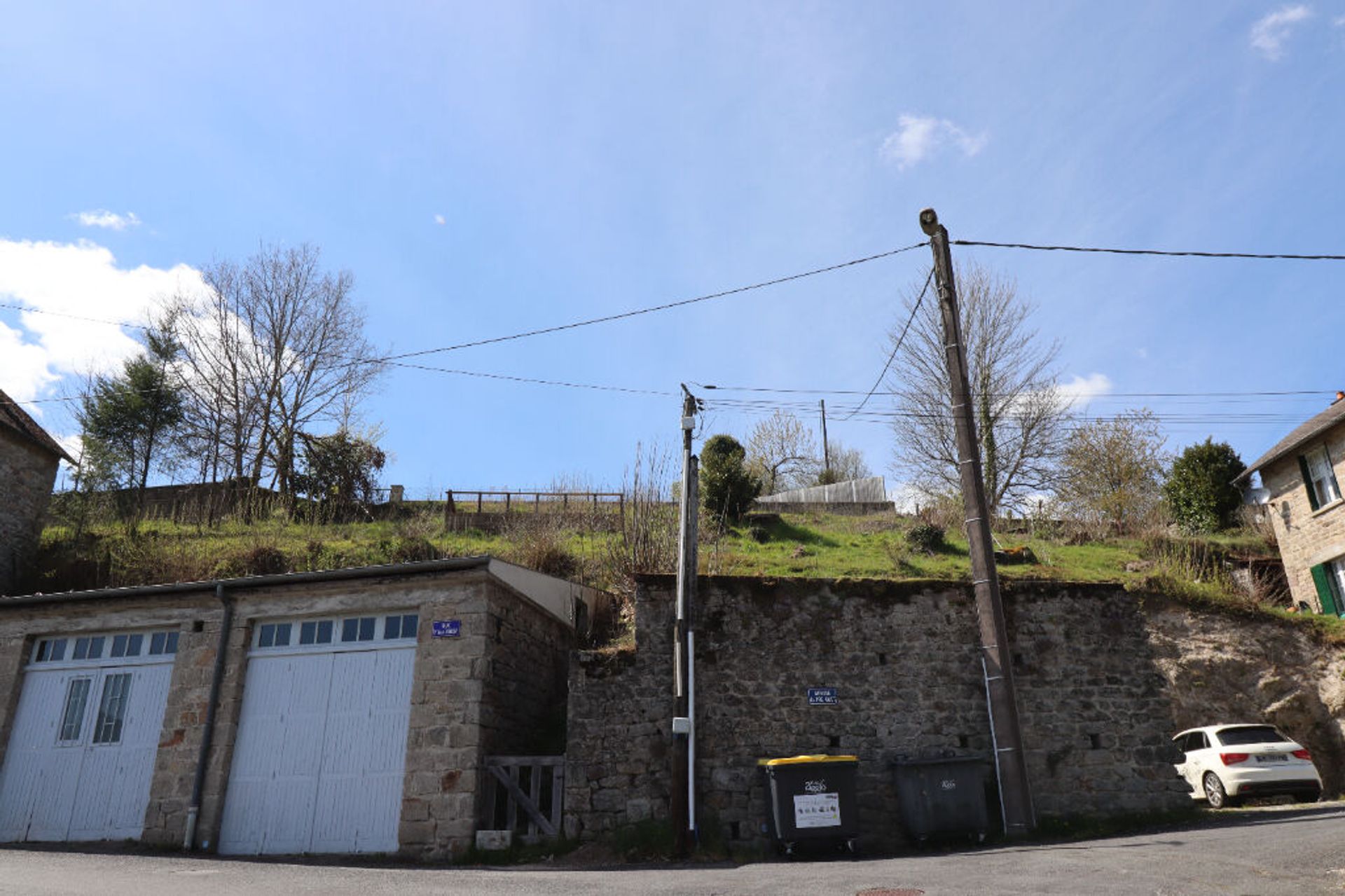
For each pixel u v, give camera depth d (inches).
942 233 490.0
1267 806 488.1
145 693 502.3
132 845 461.4
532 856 402.9
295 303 1311.5
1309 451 847.7
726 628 454.6
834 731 438.6
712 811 418.9
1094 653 459.2
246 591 496.1
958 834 402.9
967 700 449.4
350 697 461.7
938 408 1246.9
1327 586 804.0
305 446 1218.0
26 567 831.1
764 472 1681.8
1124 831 405.1
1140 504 1080.8
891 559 748.6
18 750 511.5
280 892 303.9
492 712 450.3
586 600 597.9
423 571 466.0
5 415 839.1
